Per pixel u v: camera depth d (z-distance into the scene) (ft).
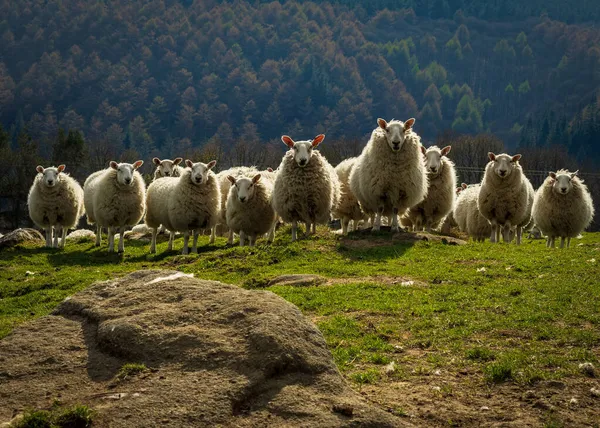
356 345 28.58
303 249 52.75
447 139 319.47
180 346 21.45
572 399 22.02
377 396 22.80
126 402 18.80
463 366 25.82
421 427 20.24
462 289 38.47
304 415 18.56
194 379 19.85
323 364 21.16
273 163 287.07
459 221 78.64
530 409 21.65
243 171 74.69
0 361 21.68
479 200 66.28
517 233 74.90
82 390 20.11
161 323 22.82
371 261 49.06
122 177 63.67
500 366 24.58
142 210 66.80
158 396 19.03
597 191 247.91
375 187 58.39
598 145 526.98
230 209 61.67
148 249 69.56
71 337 23.39
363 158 59.77
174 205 61.57
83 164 248.11
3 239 73.72
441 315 32.86
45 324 24.53
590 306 33.22
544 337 28.94
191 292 25.05
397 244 54.54
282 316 22.44
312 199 56.59
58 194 69.72
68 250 70.13
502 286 39.04
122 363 21.48
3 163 206.49
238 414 18.66
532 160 266.98
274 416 18.62
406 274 44.39
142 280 27.32
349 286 39.96
